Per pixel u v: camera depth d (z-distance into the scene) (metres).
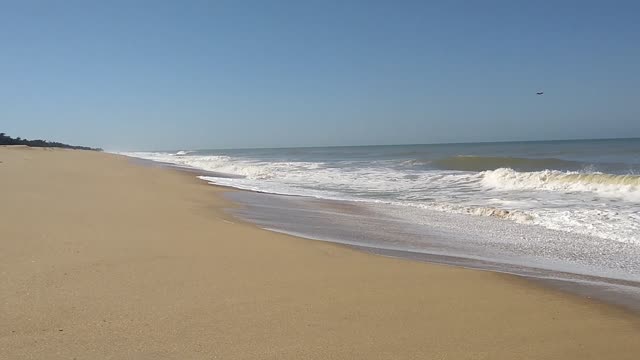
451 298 5.39
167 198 14.48
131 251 7.16
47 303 4.82
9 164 26.92
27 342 3.91
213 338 4.09
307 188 20.94
